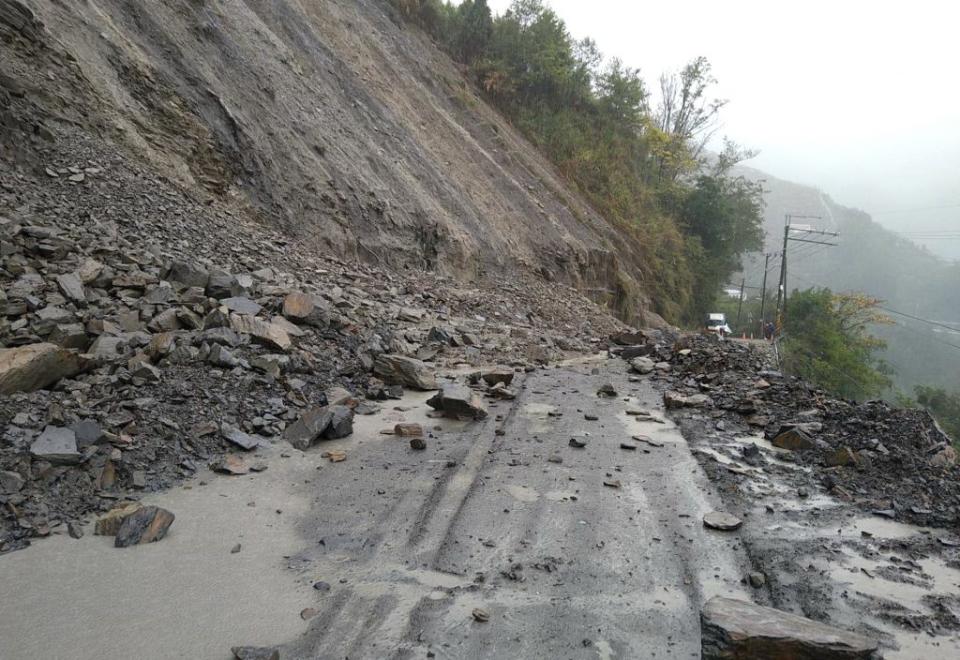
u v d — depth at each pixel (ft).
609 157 108.99
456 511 15.93
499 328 44.96
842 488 18.48
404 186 60.13
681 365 36.91
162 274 28.50
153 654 10.07
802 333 121.49
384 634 10.89
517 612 11.72
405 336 35.76
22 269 24.08
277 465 18.21
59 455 15.25
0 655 9.80
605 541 14.70
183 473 16.90
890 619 11.88
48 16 38.63
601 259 85.10
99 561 12.69
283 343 25.71
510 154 86.84
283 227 46.03
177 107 43.24
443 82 87.04
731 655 9.70
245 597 11.82
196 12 50.47
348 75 67.05
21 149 31.58
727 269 140.77
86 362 19.54
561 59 104.63
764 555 14.26
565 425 24.08
